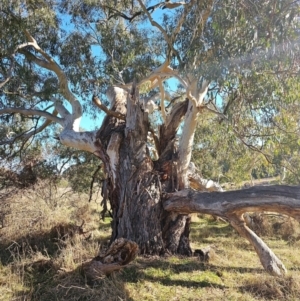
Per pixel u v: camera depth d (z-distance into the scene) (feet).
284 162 29.66
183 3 23.53
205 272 21.94
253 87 19.47
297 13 17.85
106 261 19.38
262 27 18.21
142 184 26.03
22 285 19.17
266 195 21.29
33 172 38.70
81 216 41.09
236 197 22.57
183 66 20.68
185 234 26.89
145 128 26.81
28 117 39.11
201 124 42.42
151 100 36.65
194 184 31.96
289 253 28.25
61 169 43.01
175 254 25.79
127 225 25.75
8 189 33.01
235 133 23.71
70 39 35.81
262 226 37.27
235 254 27.30
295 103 23.61
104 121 28.81
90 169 44.73
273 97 20.16
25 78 34.91
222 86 19.85
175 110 28.43
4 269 21.30
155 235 25.64
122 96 30.66
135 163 26.18
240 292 18.80
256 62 18.58
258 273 21.88
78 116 31.37
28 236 28.86
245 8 17.98
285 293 18.29
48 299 17.48
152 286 19.17
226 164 46.57
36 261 22.25
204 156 47.06
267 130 24.47
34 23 31.91
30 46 33.99
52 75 37.55
